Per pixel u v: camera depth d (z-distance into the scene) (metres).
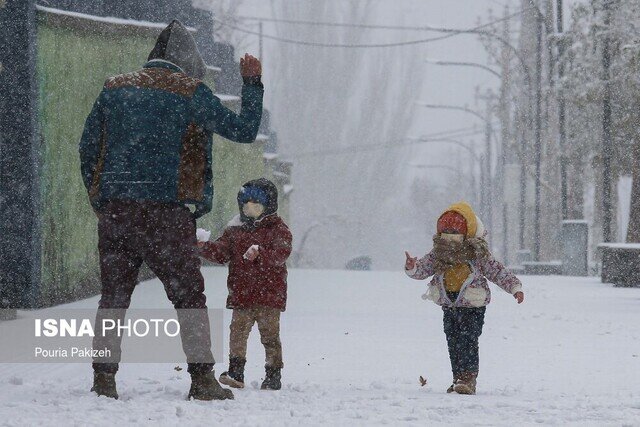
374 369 24.39
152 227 16.20
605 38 82.88
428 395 18.64
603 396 18.84
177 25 17.33
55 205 45.38
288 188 130.75
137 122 16.28
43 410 14.77
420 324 37.75
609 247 73.44
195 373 16.36
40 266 42.19
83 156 16.67
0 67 38.53
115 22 49.41
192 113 16.47
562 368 25.08
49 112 45.06
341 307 46.19
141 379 19.20
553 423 14.50
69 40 47.19
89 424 13.33
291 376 22.61
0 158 40.97
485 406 16.42
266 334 19.42
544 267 104.06
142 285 56.34
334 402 16.56
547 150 141.12
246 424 13.55
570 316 42.84
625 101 85.88
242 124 16.59
